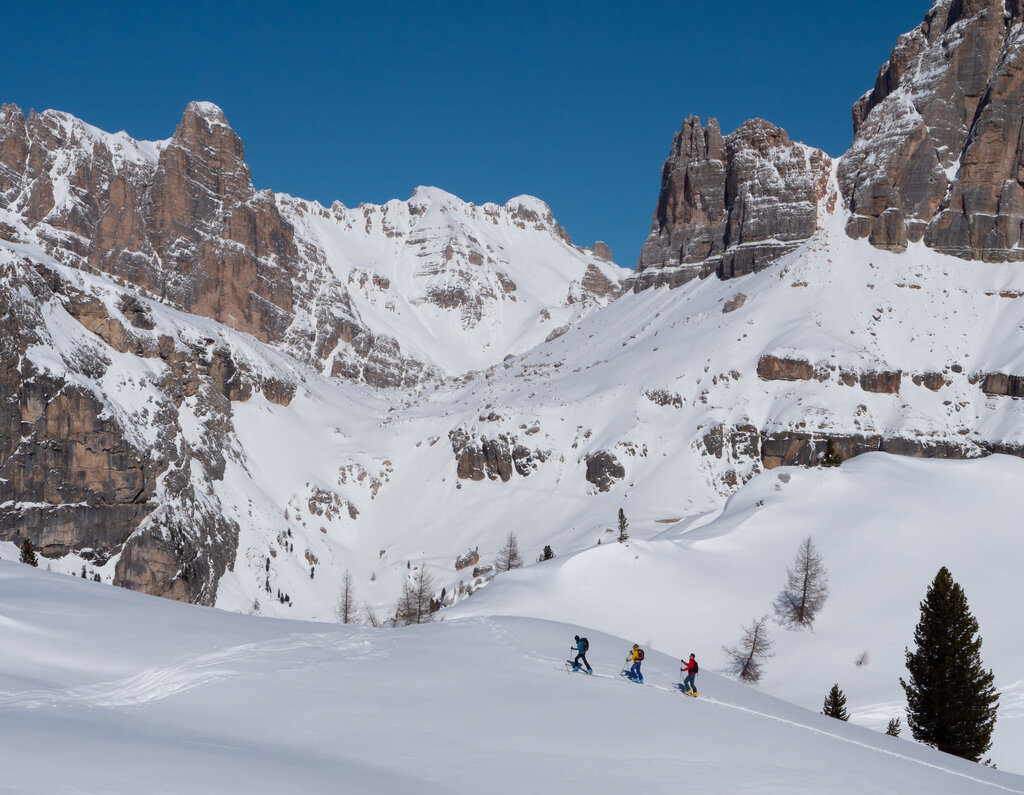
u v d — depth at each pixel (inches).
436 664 1648.6
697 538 4269.2
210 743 1116.5
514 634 1971.0
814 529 4212.6
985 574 3708.2
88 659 1472.7
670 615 3668.8
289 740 1186.6
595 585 3878.0
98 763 964.0
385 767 1104.2
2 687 1252.5
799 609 3599.9
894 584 3710.6
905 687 2726.4
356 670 1565.0
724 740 1339.8
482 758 1167.6
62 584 2065.7
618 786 1101.1
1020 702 2874.0
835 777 1234.6
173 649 1594.5
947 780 1347.2
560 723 1348.4
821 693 3075.8
